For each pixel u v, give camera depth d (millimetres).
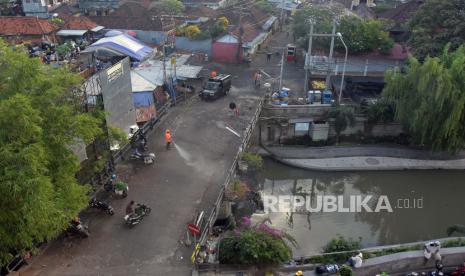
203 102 41688
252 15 64875
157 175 28953
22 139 16828
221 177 29203
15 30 49906
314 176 38688
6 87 18516
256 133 41406
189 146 33188
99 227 23484
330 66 43375
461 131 37812
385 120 41219
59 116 19625
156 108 39031
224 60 53969
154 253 21734
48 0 65562
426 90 36625
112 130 27578
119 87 31203
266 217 30703
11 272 19781
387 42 46750
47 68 21734
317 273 21625
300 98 43281
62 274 20141
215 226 25969
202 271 20891
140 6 64688
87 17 58094
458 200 36281
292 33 65938
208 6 75875
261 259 21219
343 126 41250
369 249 25000
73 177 21656
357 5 75438
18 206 16891
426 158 40719
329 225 31969
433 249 23359
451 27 40750
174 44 55281
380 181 38594
